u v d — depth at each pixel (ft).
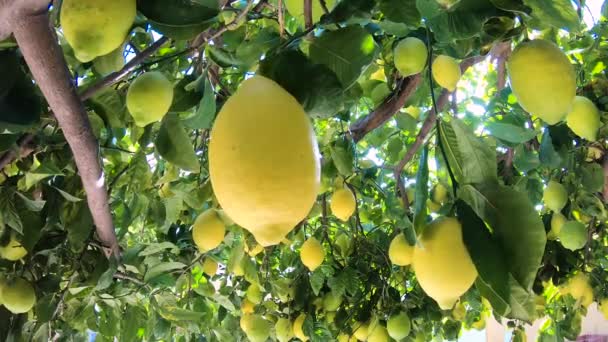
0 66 2.03
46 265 3.63
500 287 1.49
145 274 4.39
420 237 1.66
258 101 1.26
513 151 5.03
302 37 1.60
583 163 4.62
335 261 5.48
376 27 2.69
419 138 4.53
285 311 5.67
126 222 4.06
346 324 5.48
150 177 3.88
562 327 5.81
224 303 5.32
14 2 1.40
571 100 1.65
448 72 2.95
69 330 4.33
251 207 1.18
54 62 1.69
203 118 2.37
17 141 3.04
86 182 2.67
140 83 2.21
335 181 4.58
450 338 6.03
